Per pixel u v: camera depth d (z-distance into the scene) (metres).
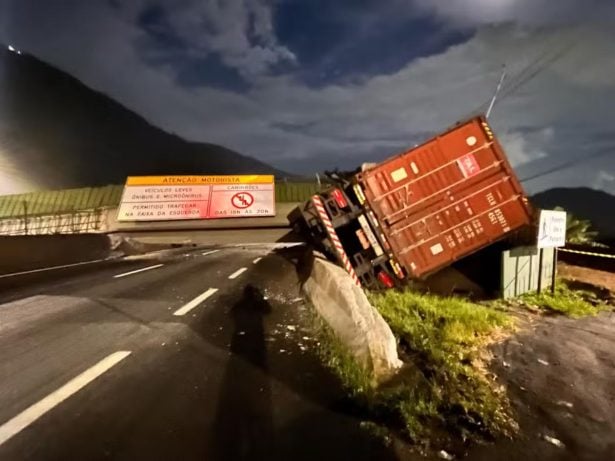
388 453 3.42
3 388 4.24
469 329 7.20
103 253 18.72
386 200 11.09
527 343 6.84
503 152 10.98
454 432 3.87
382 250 11.12
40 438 3.35
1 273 12.25
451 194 11.02
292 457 3.26
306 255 13.09
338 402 4.17
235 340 5.98
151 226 29.53
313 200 11.21
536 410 4.46
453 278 12.56
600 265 14.95
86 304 8.06
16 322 6.70
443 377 5.05
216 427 3.62
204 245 28.53
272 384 4.53
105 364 4.94
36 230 33.44
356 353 4.96
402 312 7.89
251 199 30.78
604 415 4.41
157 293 9.36
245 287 10.27
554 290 11.23
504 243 12.63
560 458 3.57
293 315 7.52
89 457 3.13
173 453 3.22
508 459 3.51
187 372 4.77
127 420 3.68
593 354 6.42
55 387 4.29
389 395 4.25
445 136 11.02
